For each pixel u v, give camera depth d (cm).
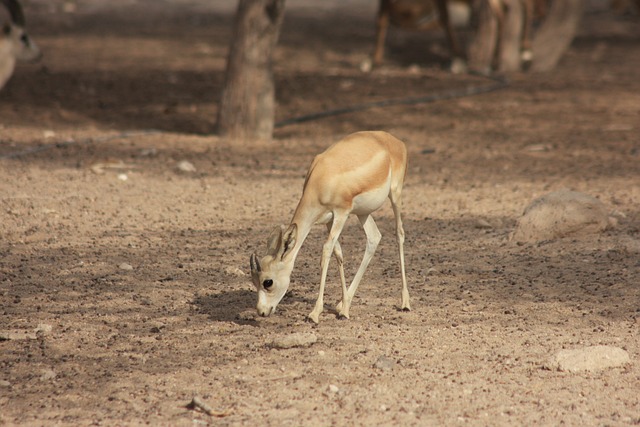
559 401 754
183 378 803
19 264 1146
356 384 789
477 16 3161
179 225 1354
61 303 1009
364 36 4166
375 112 2395
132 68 3009
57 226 1323
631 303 1008
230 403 747
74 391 773
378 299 1040
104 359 850
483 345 885
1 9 3397
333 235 914
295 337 881
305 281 1111
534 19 4047
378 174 912
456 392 771
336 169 895
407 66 3244
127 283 1084
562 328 934
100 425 703
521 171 1769
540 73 3156
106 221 1359
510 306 1007
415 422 710
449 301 1028
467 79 2955
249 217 1406
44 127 2083
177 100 2489
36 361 844
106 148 1880
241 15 1997
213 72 2981
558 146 2020
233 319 969
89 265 1149
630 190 1573
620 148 1984
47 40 3678
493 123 2291
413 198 1555
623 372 816
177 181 1627
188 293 1053
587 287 1066
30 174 1623
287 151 1931
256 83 2006
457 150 1986
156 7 5609
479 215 1434
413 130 2195
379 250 1247
